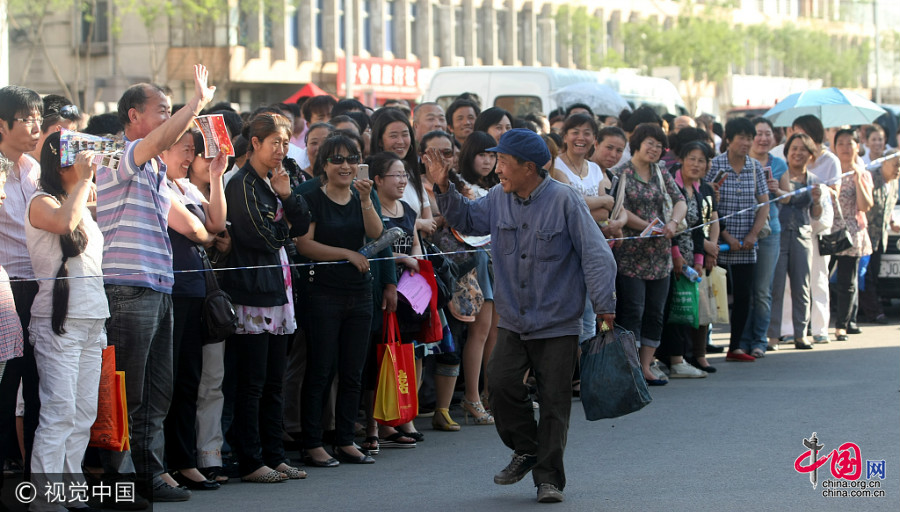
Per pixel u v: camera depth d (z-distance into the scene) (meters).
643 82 29.92
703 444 11.47
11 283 8.78
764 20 86.06
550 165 13.60
